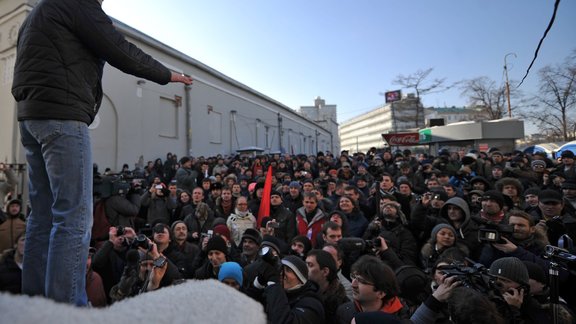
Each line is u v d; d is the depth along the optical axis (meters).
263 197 5.76
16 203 5.00
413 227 4.55
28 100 1.44
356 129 101.44
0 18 12.54
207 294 0.84
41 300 0.65
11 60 12.11
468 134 21.27
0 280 2.84
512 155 10.84
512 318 2.19
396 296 2.45
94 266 3.71
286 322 2.27
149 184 11.60
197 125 19.00
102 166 13.07
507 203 4.87
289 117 36.81
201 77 19.83
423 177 8.27
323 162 11.98
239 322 0.79
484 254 3.33
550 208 4.18
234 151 23.33
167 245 4.32
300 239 4.18
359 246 3.62
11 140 11.44
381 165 10.16
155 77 1.78
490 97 30.64
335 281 3.07
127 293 2.90
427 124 25.31
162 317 0.70
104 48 1.58
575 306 2.70
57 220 1.40
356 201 5.61
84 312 0.66
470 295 2.01
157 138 15.81
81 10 1.54
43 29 1.47
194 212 6.04
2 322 0.55
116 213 4.69
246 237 4.32
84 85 1.56
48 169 1.44
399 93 42.84
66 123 1.46
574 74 22.23
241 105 25.05
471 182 5.94
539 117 26.55
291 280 2.66
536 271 2.60
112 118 13.57
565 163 7.42
